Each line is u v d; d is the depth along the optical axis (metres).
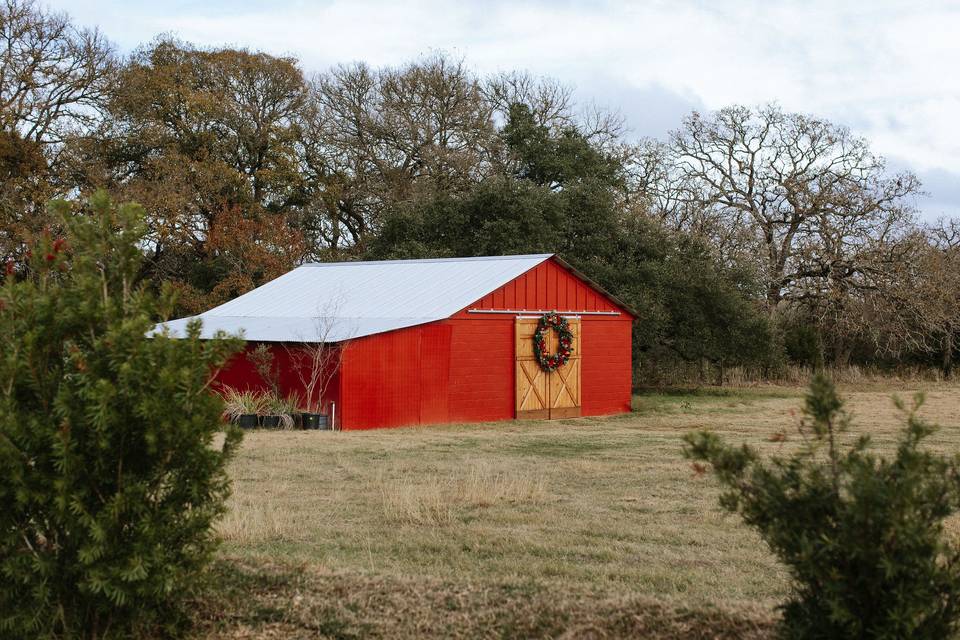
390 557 9.10
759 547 9.74
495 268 27.75
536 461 16.44
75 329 6.33
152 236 39.03
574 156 45.44
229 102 43.38
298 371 23.56
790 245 45.81
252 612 7.14
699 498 12.70
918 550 5.00
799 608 5.56
